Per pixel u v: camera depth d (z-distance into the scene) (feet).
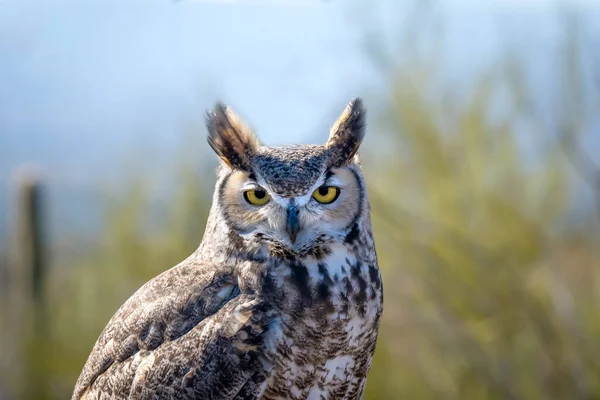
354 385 23.73
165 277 24.32
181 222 44.19
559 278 42.78
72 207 45.83
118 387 23.29
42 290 45.39
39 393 45.27
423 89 40.68
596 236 42.39
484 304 42.65
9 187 45.60
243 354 22.36
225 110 24.07
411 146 40.93
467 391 43.37
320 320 22.65
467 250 41.29
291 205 23.07
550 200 41.16
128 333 23.79
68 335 45.83
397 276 42.80
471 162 40.91
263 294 22.79
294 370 22.67
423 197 41.29
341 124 24.02
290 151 23.85
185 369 22.57
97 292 45.34
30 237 45.09
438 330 43.14
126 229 44.60
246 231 23.43
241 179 23.61
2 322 45.52
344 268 23.24
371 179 41.29
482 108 40.52
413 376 43.34
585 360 42.75
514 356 43.11
